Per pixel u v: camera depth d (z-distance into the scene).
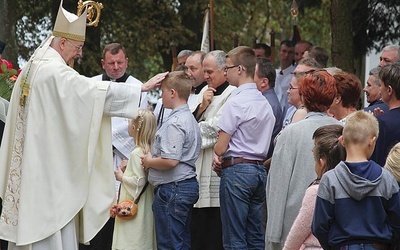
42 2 19.20
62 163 8.20
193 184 9.34
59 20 8.41
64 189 8.20
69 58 8.49
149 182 9.44
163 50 20.58
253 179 9.09
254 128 9.14
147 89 8.41
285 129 7.79
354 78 8.30
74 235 8.36
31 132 8.20
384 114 8.12
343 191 6.31
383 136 8.03
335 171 6.38
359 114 6.52
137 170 9.48
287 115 10.21
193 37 19.80
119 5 19.67
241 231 9.10
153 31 19.86
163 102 9.43
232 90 9.90
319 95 7.72
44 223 8.16
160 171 9.27
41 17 19.52
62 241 8.27
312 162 7.62
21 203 8.19
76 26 8.40
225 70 9.71
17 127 8.38
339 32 14.41
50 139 8.19
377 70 9.45
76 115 8.20
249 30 26.28
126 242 9.45
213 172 10.00
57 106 8.20
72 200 8.22
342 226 6.30
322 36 26.53
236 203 9.09
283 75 13.20
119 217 9.42
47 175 8.19
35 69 8.27
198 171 9.98
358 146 6.45
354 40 17.11
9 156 8.48
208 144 9.85
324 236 6.39
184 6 19.34
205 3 19.33
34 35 20.00
